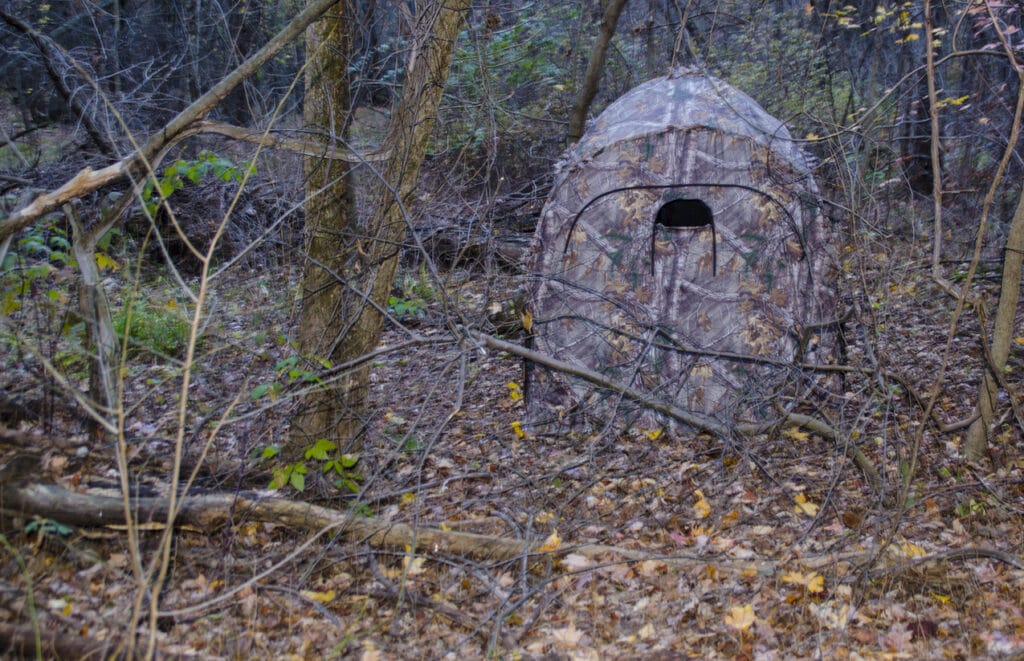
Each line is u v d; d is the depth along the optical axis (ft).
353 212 16.85
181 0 31.53
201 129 15.02
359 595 12.83
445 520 15.37
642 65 43.98
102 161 23.49
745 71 38.34
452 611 12.12
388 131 17.75
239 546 13.71
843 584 12.64
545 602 12.44
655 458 18.19
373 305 15.79
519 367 23.44
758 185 18.86
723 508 15.66
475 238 20.85
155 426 18.01
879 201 27.30
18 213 14.15
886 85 38.96
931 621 11.62
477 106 26.32
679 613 12.17
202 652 10.91
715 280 19.34
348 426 16.58
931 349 22.43
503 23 37.81
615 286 19.72
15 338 14.92
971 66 32.07
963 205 31.14
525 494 16.58
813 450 17.99
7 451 13.16
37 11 27.45
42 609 10.97
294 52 32.91
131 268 27.71
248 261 26.18
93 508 12.85
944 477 15.98
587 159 19.51
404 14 16.51
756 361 19.19
